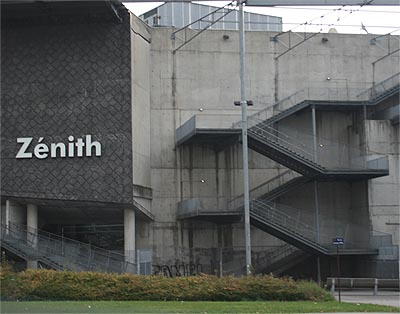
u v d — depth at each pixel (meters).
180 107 43.22
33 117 38.84
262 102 43.72
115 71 39.19
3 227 36.34
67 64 39.28
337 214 43.62
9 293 22.97
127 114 38.84
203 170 43.03
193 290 24.12
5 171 38.38
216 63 43.75
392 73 45.00
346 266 42.28
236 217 40.38
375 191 42.03
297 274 42.22
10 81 39.19
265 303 22.08
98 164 38.41
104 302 22.02
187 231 42.25
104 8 38.03
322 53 44.62
